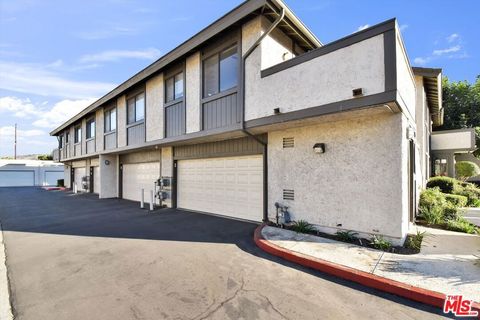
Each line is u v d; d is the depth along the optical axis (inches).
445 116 1032.8
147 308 132.3
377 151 215.9
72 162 1023.6
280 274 172.1
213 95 323.3
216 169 385.4
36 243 254.8
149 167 542.9
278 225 279.1
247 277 167.9
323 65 215.9
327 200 245.1
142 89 474.3
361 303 134.8
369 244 210.8
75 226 328.8
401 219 202.8
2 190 1019.3
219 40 319.3
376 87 186.5
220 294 145.8
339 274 166.1
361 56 194.9
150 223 338.0
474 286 141.2
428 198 341.7
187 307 132.6
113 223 342.6
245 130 288.8
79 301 140.6
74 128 837.2
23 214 433.1
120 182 653.3
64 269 186.5
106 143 609.6
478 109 1004.6
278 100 248.5
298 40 327.0
